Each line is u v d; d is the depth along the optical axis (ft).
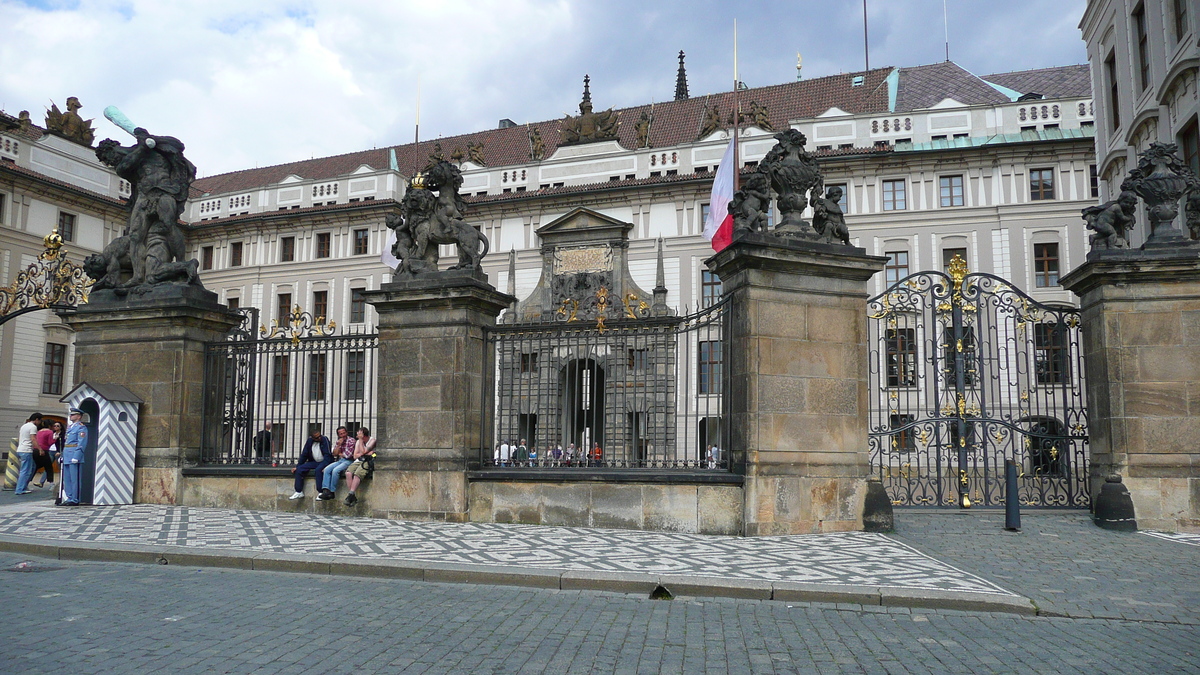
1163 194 47.65
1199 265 45.98
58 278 61.26
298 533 41.83
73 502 52.80
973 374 51.75
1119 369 46.96
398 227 50.75
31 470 66.64
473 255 49.11
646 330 47.01
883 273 146.30
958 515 49.55
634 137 177.47
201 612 26.53
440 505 47.03
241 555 35.58
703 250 151.74
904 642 24.48
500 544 38.99
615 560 35.12
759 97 176.45
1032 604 28.78
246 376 58.18
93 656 21.40
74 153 155.63
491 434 49.93
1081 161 141.08
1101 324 47.75
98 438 53.52
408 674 20.26
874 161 147.23
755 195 45.83
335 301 168.14
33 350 143.02
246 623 25.13
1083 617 27.91
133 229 57.36
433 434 47.80
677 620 26.63
